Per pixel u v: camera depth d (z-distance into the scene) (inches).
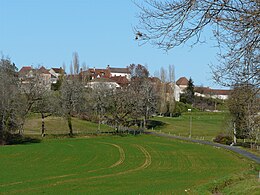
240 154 2689.5
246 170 1919.3
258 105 590.6
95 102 3956.7
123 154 2709.2
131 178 1744.6
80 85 3683.6
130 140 3614.7
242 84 421.4
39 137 3427.7
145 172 1969.7
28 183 1562.5
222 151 2878.9
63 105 3526.1
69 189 1423.5
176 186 1464.1
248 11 364.2
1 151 2669.8
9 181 1610.5
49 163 2253.9
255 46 381.7
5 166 2097.7
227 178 1501.0
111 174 1882.4
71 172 1926.7
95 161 2373.3
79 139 3563.0
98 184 1551.4
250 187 1209.4
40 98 3260.3
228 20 370.3
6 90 2938.0
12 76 3208.7
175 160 2464.3
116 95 4050.2
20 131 3253.0
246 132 2571.4
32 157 2465.6
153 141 3570.4
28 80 3270.2
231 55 398.9
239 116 2404.0
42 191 1380.4
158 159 2501.2
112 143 3361.2
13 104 2979.8
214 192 1267.2
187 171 2015.3
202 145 3277.6
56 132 3791.8
